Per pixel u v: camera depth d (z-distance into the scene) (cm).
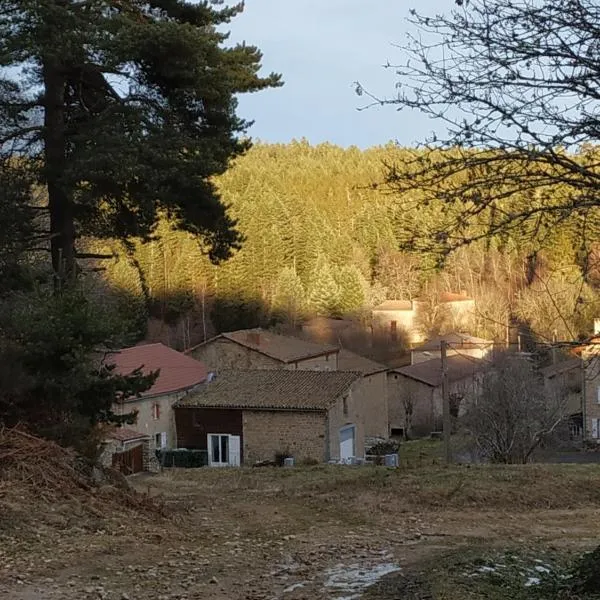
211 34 1591
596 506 1360
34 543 923
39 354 1274
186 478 1784
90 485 1198
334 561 946
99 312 1373
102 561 884
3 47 1396
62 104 1599
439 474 1545
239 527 1155
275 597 777
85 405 1354
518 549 992
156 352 4159
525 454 2783
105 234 1722
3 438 1192
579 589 714
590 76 600
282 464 3462
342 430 3669
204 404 3650
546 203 611
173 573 858
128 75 1569
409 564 924
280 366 4709
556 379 2883
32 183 1561
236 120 1619
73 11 1481
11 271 1493
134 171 1397
